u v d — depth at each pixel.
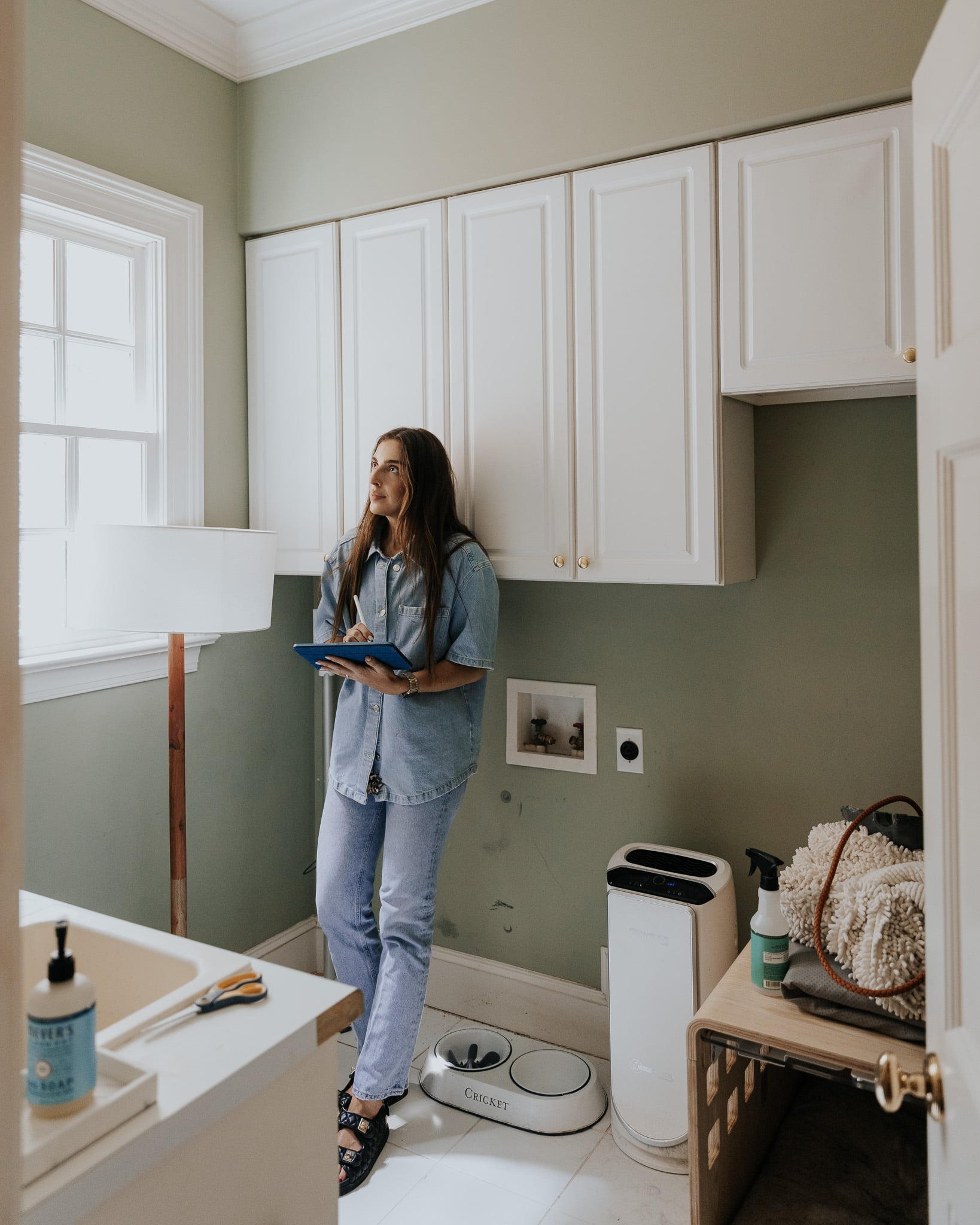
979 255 0.70
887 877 1.44
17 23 0.34
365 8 2.28
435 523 2.05
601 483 2.01
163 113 2.34
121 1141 0.82
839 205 1.73
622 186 1.97
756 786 2.18
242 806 2.65
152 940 1.24
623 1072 2.03
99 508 2.29
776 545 2.13
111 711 2.25
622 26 1.95
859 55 1.71
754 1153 1.70
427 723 2.03
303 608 2.86
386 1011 2.03
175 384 2.39
